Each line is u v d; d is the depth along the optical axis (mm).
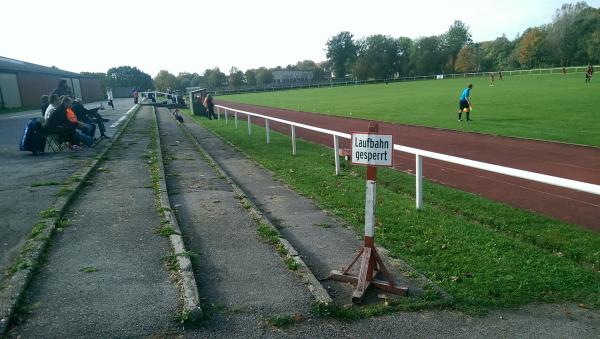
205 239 5703
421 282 4496
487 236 5902
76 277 4371
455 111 24672
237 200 7680
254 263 4918
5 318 3510
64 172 9234
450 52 109688
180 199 7730
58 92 15234
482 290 4336
